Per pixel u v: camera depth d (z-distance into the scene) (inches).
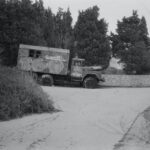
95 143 343.0
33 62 1129.4
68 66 1167.0
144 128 436.8
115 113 567.5
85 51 1368.1
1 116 484.1
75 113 562.6
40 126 435.8
